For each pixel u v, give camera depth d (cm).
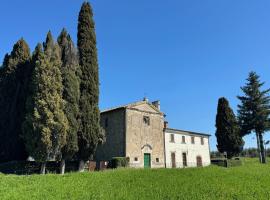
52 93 3122
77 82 3472
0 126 3541
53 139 3036
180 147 5566
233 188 2430
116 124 4741
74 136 3291
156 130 5066
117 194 2028
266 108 6456
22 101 3525
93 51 3919
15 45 3872
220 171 3362
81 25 3966
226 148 6247
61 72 3369
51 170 3397
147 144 4838
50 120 3012
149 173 2906
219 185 2498
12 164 3250
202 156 6038
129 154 4506
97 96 3778
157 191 2156
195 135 6003
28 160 3434
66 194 1992
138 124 4788
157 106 5600
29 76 3544
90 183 2347
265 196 2241
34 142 2991
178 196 2041
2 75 3778
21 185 2233
